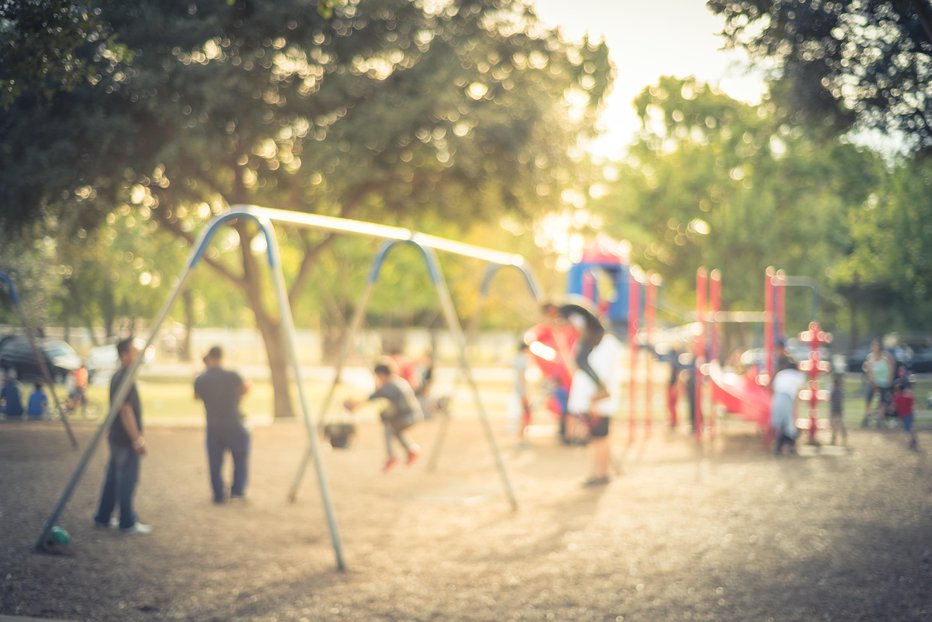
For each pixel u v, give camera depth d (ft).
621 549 28.76
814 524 32.78
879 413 73.26
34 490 38.14
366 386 125.18
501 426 74.38
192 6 62.59
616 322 107.55
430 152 68.90
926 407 96.89
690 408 67.72
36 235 71.00
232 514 34.19
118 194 69.46
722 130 134.72
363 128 65.31
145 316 151.84
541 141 72.54
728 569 26.04
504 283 164.14
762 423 61.36
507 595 23.31
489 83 71.20
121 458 30.35
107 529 30.71
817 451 56.90
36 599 22.06
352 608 22.04
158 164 63.16
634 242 137.39
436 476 46.11
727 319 65.57
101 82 59.41
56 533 27.17
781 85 40.88
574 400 57.41
